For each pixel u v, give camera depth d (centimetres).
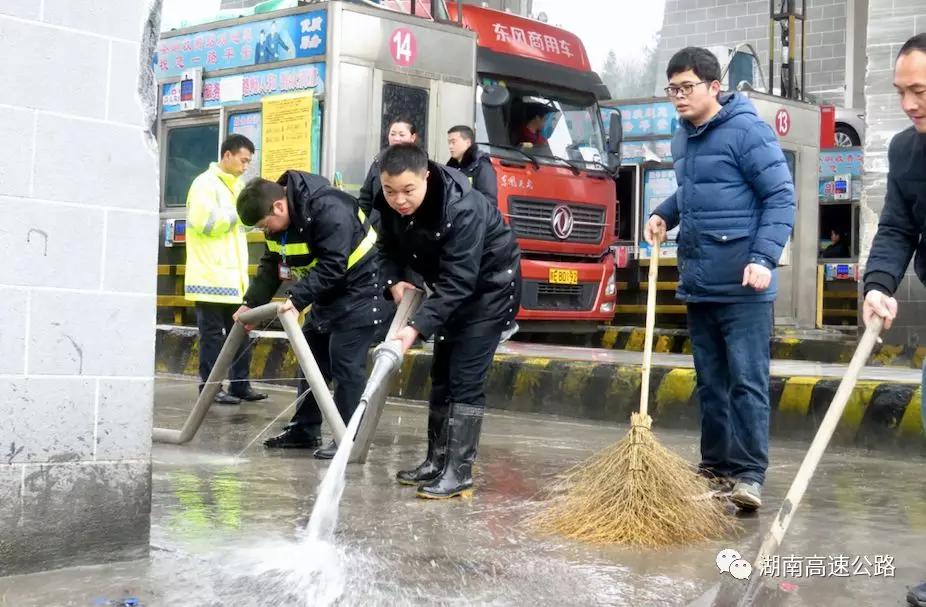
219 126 1060
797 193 1304
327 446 595
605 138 1230
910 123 1003
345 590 337
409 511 457
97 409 350
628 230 1411
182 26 1119
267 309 574
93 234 348
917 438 643
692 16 2439
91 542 352
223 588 333
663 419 766
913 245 372
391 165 443
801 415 698
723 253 486
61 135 341
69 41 343
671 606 329
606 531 415
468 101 1070
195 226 802
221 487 501
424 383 889
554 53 1192
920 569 378
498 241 486
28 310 335
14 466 334
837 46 2272
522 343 1156
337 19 957
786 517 338
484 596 335
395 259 507
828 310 1551
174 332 1076
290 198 573
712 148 489
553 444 674
